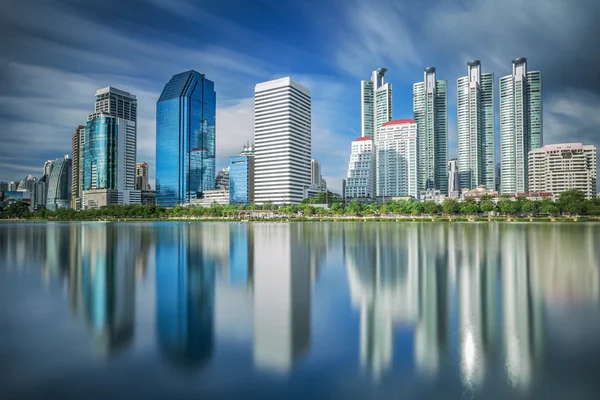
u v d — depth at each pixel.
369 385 16.94
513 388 16.62
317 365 18.88
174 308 29.09
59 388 16.88
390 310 28.16
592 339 21.94
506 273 42.62
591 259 53.03
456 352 20.31
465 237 93.06
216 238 99.88
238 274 43.50
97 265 51.16
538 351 20.36
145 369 18.64
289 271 45.28
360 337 22.61
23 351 20.84
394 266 48.19
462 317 26.25
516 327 24.05
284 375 17.92
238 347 21.30
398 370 18.34
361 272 44.03
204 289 35.66
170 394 16.33
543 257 55.16
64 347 21.39
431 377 17.59
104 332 23.88
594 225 154.62
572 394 16.09
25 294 33.81
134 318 26.67
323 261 53.44
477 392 16.28
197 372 18.27
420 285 36.56
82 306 29.84
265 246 76.19
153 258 58.25
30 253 65.19
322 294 33.31
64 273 44.84
